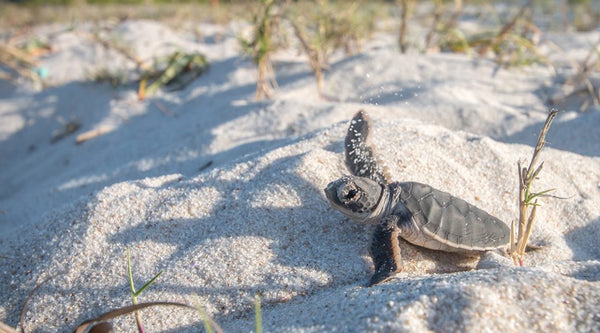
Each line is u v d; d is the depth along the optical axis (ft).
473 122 1.03
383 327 0.47
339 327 0.49
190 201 0.71
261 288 0.60
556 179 0.80
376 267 0.58
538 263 0.67
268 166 0.75
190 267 0.63
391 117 1.03
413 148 0.78
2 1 3.04
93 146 1.22
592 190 0.80
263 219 0.68
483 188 0.75
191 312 0.59
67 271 0.66
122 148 1.13
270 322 0.55
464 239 0.61
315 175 0.72
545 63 1.34
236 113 1.10
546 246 0.69
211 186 0.73
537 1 2.09
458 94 1.12
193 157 0.98
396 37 1.70
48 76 1.68
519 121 1.03
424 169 0.75
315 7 1.41
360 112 0.71
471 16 2.02
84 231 0.70
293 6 1.36
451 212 0.61
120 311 0.52
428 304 0.49
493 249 0.62
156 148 1.08
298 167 0.73
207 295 0.61
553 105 1.11
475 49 1.46
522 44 1.32
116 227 0.70
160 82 1.41
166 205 0.71
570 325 0.47
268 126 1.01
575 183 0.80
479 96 1.14
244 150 0.94
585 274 0.58
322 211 0.69
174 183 0.76
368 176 0.67
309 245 0.65
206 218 0.69
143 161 1.02
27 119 1.51
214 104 1.23
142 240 0.68
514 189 0.75
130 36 1.90
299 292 0.60
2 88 1.71
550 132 1.00
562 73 1.25
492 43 1.37
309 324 0.51
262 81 1.16
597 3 2.23
